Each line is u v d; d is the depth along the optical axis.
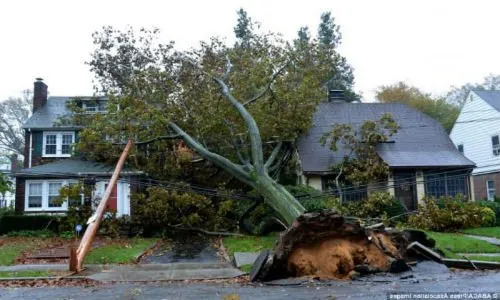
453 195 20.62
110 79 20.59
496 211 19.45
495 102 26.72
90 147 19.83
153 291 8.55
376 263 10.38
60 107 26.62
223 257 13.34
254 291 8.48
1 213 22.61
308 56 19.28
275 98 18.64
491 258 11.49
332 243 10.62
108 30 20.41
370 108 25.22
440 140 22.83
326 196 18.39
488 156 26.58
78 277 10.26
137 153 19.69
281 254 9.95
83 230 18.17
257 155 15.66
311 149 22.00
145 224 18.72
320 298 7.55
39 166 22.50
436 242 13.54
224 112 17.70
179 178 20.48
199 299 7.68
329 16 44.28
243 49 20.16
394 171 20.66
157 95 18.89
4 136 43.97
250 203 18.89
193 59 19.22
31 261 12.72
